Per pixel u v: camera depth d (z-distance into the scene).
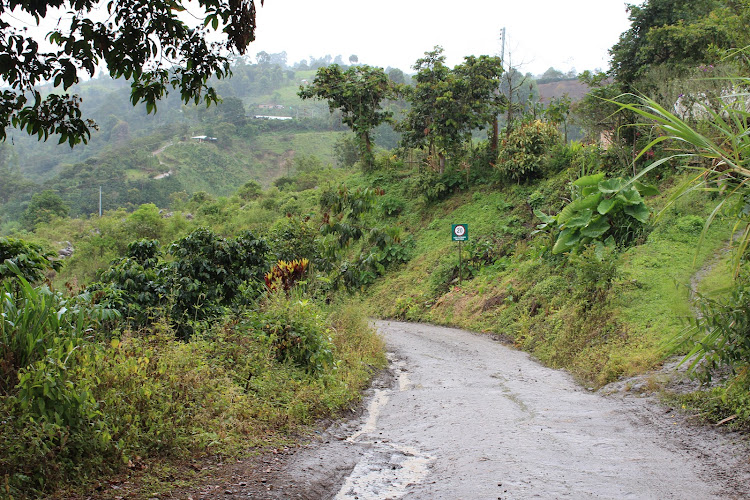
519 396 8.02
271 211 37.09
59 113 4.91
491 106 29.73
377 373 10.10
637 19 24.19
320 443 5.65
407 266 25.58
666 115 4.70
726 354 6.02
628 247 14.86
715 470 4.47
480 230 24.42
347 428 6.52
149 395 4.88
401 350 13.05
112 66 4.91
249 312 8.46
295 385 7.18
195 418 5.10
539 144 25.91
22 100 4.72
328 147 108.12
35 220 48.78
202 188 84.12
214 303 9.64
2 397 4.03
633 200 15.22
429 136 29.78
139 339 6.17
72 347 4.42
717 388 6.30
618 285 11.93
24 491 3.49
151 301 8.77
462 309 19.12
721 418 5.83
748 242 5.71
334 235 19.12
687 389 6.98
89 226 44.38
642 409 6.75
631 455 4.98
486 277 20.25
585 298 12.55
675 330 9.25
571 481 4.24
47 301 5.00
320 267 15.89
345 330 11.46
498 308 17.19
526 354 12.63
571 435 5.74
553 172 25.14
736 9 20.83
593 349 10.41
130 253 10.73
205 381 5.60
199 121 109.12
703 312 6.14
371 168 35.06
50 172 84.19
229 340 7.50
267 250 11.20
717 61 16.52
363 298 24.31
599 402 7.53
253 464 4.68
